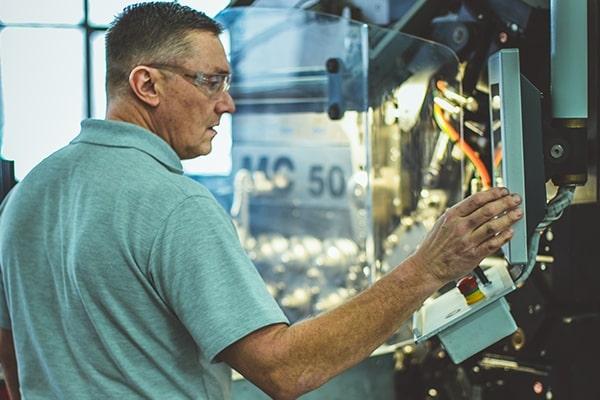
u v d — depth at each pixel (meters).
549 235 3.07
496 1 3.18
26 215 1.86
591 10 2.57
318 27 3.76
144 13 1.86
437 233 1.84
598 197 2.66
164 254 1.71
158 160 1.81
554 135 2.24
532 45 3.08
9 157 4.53
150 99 1.84
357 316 1.77
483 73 3.25
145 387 1.76
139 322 1.76
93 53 4.61
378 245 3.58
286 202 4.25
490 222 1.83
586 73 2.26
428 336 2.25
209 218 1.73
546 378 3.10
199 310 1.69
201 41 1.84
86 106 4.63
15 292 1.88
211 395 1.82
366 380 3.37
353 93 3.64
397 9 3.44
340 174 3.94
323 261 4.07
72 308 1.79
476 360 3.28
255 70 4.15
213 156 4.48
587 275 3.07
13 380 2.12
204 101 1.86
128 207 1.74
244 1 3.95
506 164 2.07
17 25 4.51
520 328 3.15
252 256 4.45
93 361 1.78
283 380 1.71
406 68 3.41
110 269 1.74
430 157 3.36
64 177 1.84
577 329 3.07
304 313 4.18
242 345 1.71
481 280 2.26
